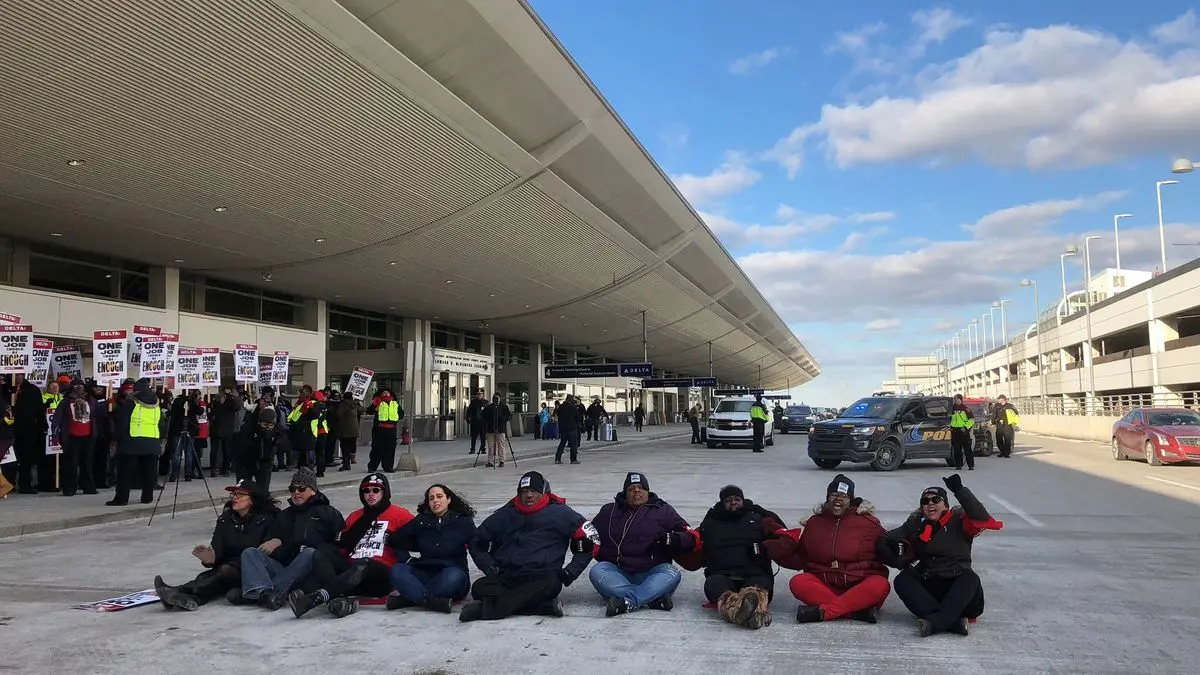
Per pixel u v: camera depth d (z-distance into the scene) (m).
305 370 28.59
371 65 13.05
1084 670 4.74
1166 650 5.11
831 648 5.22
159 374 15.64
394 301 30.27
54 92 11.64
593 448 30.61
